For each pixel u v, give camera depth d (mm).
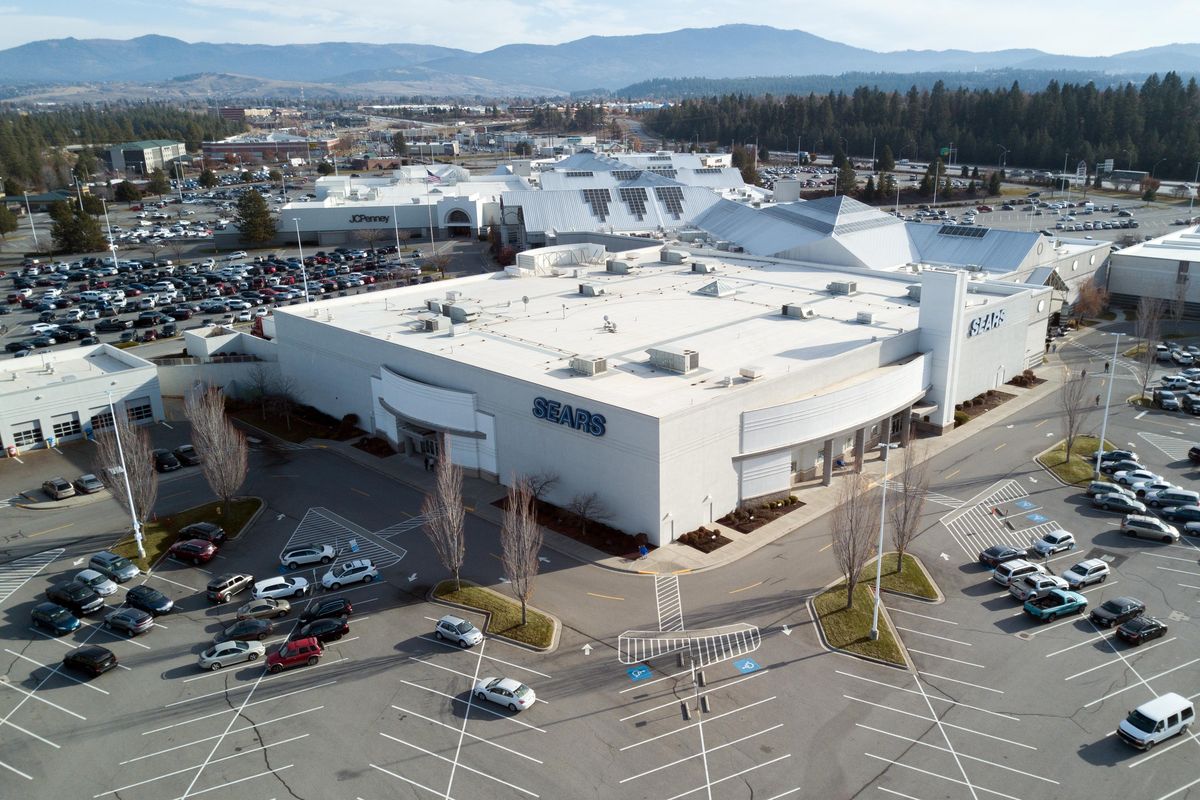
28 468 79812
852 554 51562
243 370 97125
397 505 70062
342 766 41438
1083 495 69812
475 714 44906
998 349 92688
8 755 43000
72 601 55531
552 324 85250
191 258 182625
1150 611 53156
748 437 65688
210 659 49281
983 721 43469
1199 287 124125
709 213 138500
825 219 114750
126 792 40281
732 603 54531
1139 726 41500
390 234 199125
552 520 65750
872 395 73312
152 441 86062
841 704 44938
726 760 41062
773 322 84938
